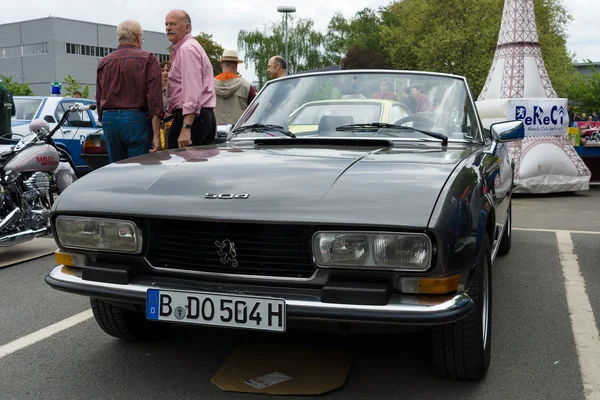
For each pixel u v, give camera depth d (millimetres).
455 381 2891
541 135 10312
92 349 3340
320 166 2811
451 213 2379
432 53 38625
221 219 2453
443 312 2299
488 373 2992
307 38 54906
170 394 2783
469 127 3711
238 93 7332
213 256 2559
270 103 4109
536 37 10609
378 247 2330
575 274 4965
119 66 5199
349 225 2338
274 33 55031
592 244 6176
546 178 10203
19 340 3484
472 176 2752
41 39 83438
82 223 2725
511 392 2787
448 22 39406
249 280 2492
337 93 3982
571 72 48469
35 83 84875
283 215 2400
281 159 2990
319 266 2393
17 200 5281
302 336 3420
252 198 2512
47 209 5480
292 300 2391
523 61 10547
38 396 2789
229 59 7301
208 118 5633
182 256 2602
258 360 3092
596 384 2879
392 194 2439
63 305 4141
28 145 5305
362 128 3641
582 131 15031
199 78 5426
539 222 7590
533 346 3371
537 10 38656
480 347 2715
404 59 43094
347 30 56000
